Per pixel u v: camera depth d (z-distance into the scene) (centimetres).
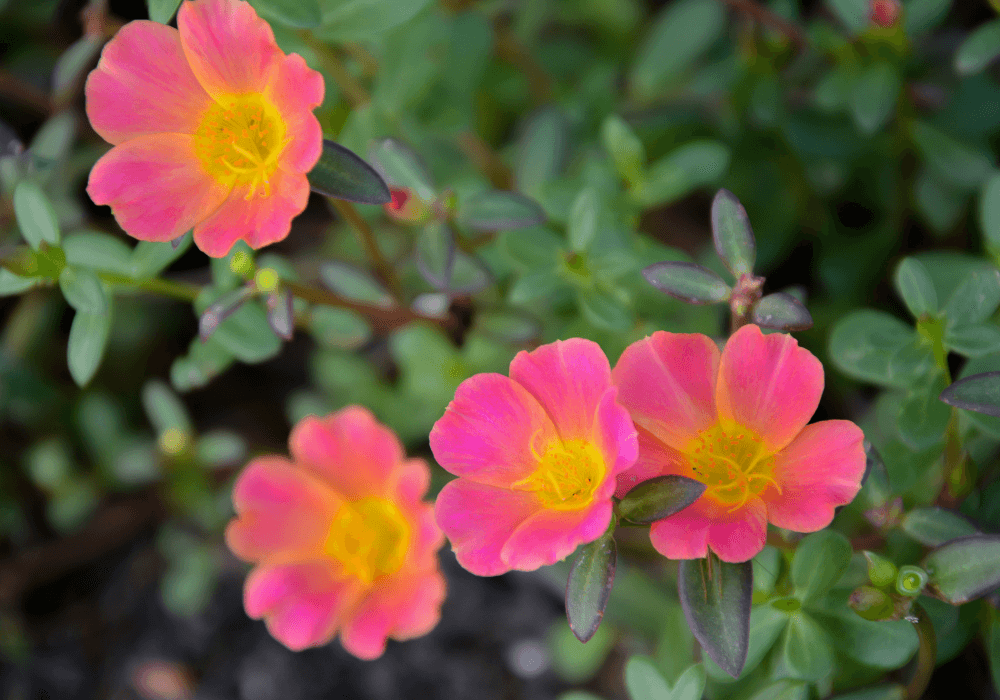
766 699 43
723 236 42
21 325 58
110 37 48
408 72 50
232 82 43
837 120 51
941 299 48
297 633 45
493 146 59
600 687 52
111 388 60
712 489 41
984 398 41
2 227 50
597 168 49
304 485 46
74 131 53
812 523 40
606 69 55
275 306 44
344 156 42
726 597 41
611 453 40
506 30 53
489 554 41
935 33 52
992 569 41
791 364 41
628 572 49
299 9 44
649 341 42
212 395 63
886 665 43
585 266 47
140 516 58
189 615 55
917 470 45
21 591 57
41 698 55
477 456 42
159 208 43
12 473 58
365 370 53
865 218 54
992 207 46
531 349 50
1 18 57
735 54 52
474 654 53
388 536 46
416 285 52
